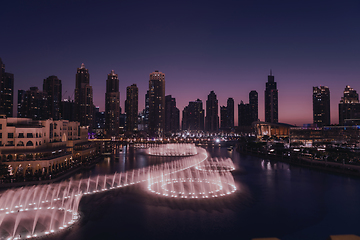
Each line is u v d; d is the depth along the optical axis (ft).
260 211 192.95
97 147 631.97
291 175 350.02
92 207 201.16
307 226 164.04
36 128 345.51
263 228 160.86
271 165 464.65
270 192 250.78
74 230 156.66
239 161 539.29
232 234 152.25
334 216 182.19
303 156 512.63
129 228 160.25
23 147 334.65
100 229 158.40
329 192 250.57
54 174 313.12
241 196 235.40
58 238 145.28
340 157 423.23
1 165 293.02
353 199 225.35
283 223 169.17
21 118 364.79
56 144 397.80
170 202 215.51
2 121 330.34
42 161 317.83
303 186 278.05
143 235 150.00
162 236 148.97
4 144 329.31
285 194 242.78
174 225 165.27
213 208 200.13
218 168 431.43
